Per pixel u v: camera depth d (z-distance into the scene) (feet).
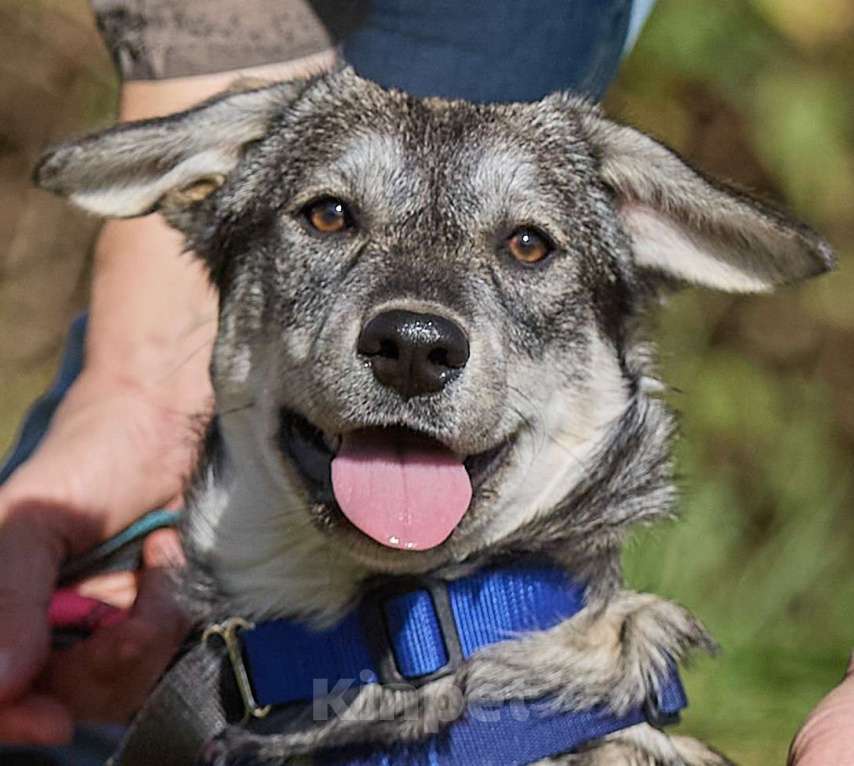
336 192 15.12
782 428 30.45
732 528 28.19
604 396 15.05
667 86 31.17
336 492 13.67
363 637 13.93
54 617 15.79
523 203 15.11
